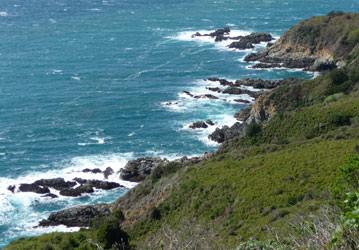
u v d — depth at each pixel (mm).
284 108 69812
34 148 73812
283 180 36406
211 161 49750
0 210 57844
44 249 36719
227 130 76750
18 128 80938
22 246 37969
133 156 71625
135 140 76750
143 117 85812
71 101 93625
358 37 108312
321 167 36969
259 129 62062
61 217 54656
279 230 14672
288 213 28578
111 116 86375
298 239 10008
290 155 42312
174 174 50500
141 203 48531
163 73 111750
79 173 66750
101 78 108312
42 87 101750
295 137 56844
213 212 35531
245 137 62875
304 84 72438
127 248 32938
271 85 97562
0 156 71125
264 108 71562
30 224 55125
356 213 8352
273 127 60594
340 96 64875
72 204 59188
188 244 11156
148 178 58000
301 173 36812
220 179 41750
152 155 71875
